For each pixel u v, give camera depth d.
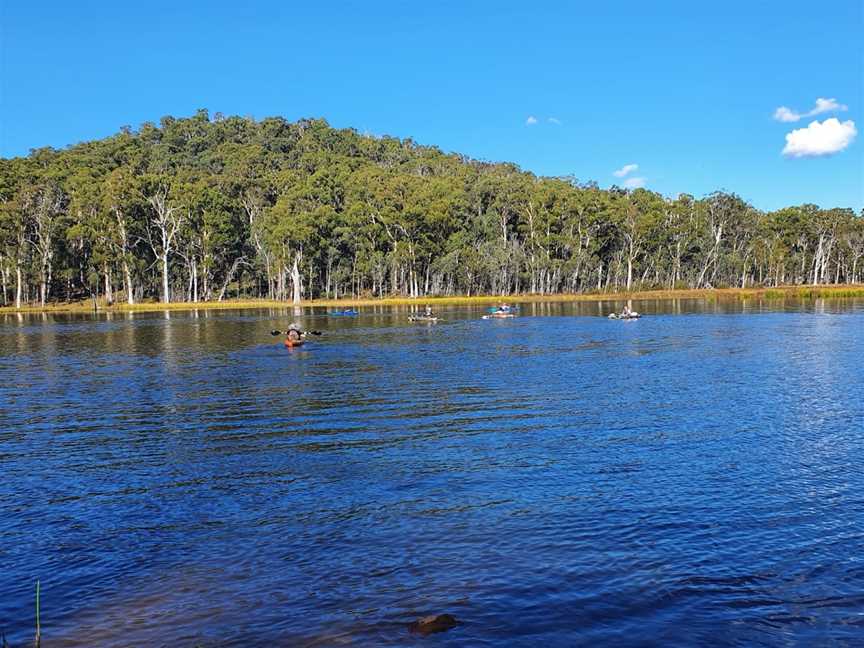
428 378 30.20
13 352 43.91
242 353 42.16
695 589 9.66
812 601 9.34
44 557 11.08
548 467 15.53
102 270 116.81
